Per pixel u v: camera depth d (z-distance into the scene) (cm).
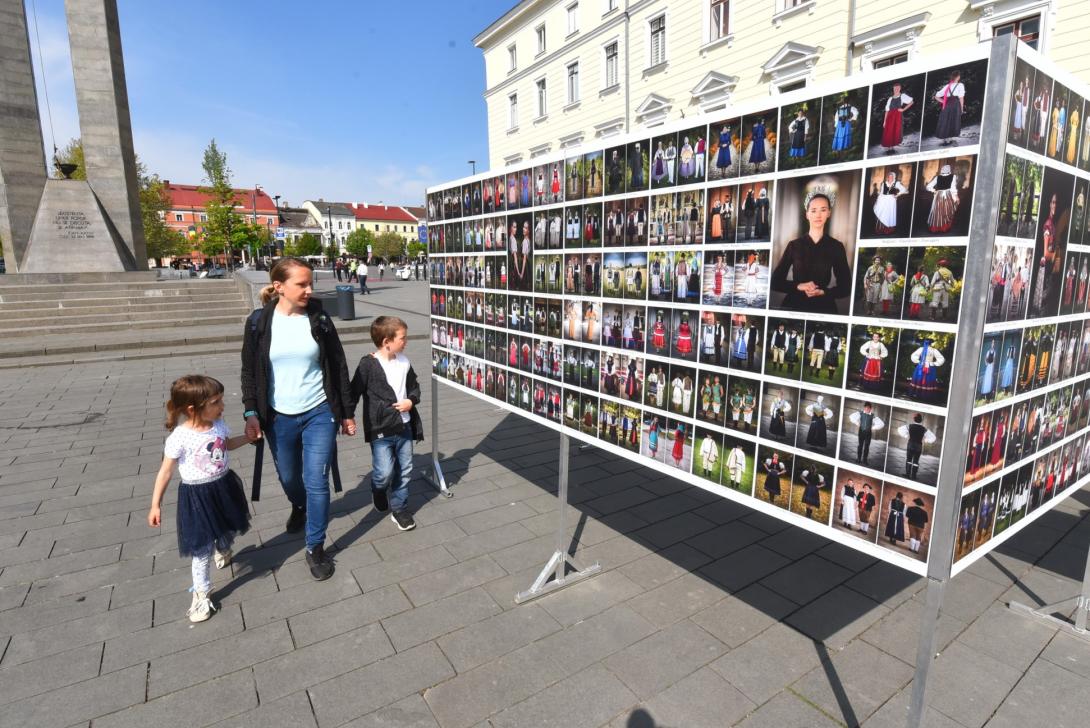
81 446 572
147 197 3597
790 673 258
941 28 1124
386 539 383
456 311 439
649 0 1839
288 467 349
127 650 272
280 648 273
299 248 6706
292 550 368
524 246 347
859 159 177
